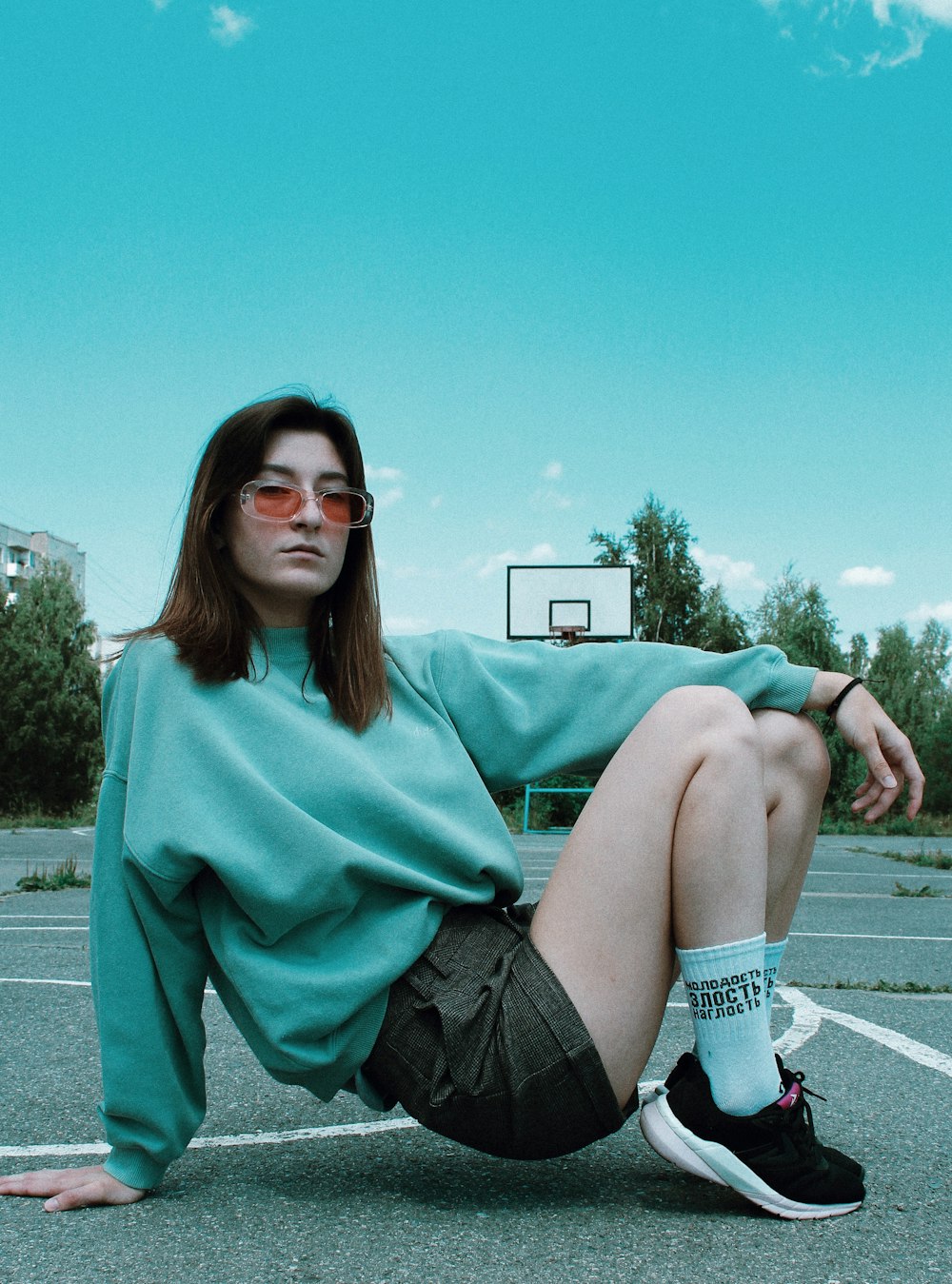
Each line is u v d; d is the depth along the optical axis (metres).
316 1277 1.51
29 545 80.00
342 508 1.86
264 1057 1.82
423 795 1.84
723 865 1.72
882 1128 2.33
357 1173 2.03
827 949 5.56
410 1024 1.74
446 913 1.82
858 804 2.01
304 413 1.89
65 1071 2.88
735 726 1.76
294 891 1.69
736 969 1.74
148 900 1.80
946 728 29.09
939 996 4.16
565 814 21.42
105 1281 1.50
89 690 29.55
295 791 1.76
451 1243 1.64
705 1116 1.76
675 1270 1.54
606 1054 1.72
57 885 9.08
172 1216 1.78
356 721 1.88
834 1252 1.61
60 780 28.78
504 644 2.09
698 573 43.69
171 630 1.84
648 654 2.04
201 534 1.85
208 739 1.76
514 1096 1.68
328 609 1.93
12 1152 2.19
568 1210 1.80
